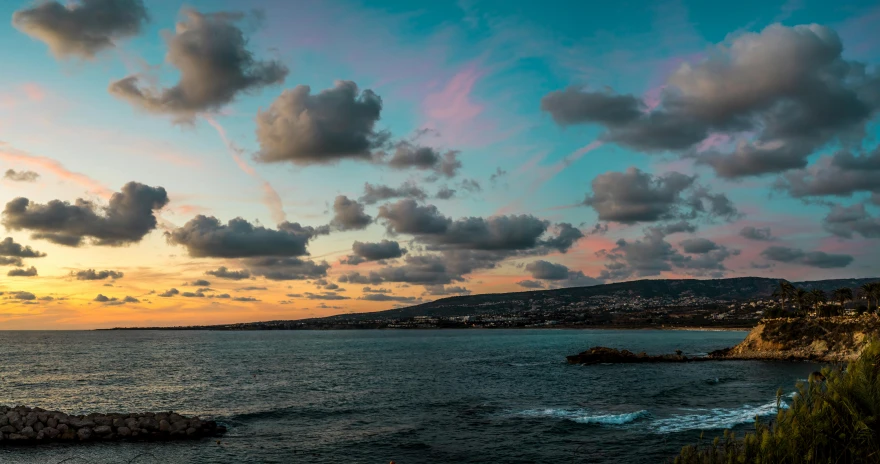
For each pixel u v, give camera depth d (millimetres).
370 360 114125
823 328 97688
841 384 8750
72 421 36219
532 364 100188
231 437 36969
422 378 75812
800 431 8750
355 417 45000
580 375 78125
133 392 61875
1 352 144750
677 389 59312
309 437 37094
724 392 56031
